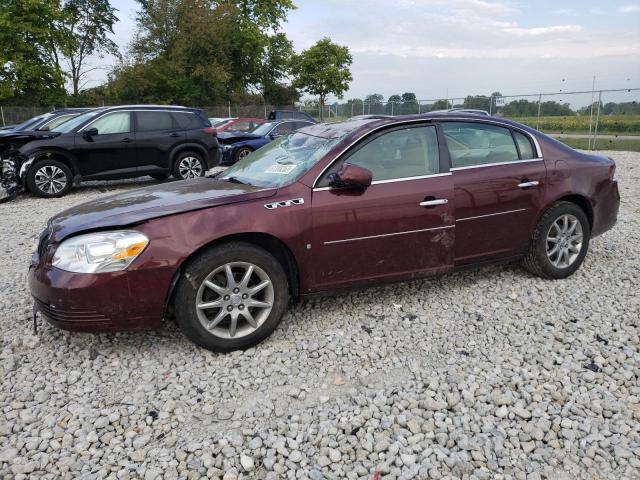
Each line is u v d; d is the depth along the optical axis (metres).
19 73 36.03
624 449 2.54
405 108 30.06
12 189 10.06
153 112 11.20
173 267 3.25
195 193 3.76
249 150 15.28
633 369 3.23
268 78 47.03
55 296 3.18
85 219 3.44
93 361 3.46
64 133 10.31
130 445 2.64
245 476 2.43
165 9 38.09
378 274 3.91
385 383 3.16
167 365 3.37
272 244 3.62
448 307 4.20
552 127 22.75
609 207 4.96
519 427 2.73
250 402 2.99
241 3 44.72
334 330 3.83
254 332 3.52
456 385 3.10
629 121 20.91
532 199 4.44
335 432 2.69
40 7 35.88
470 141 4.29
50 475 2.42
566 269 4.71
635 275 4.86
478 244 4.27
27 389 3.13
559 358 3.37
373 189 3.81
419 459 2.51
